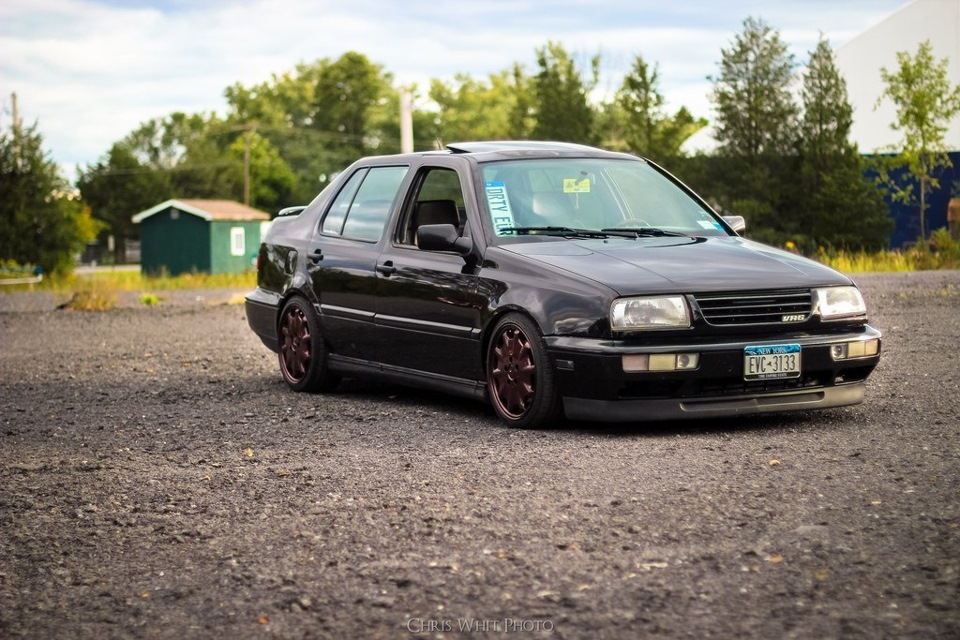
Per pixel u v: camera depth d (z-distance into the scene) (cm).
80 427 752
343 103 10344
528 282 655
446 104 10450
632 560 402
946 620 334
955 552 391
